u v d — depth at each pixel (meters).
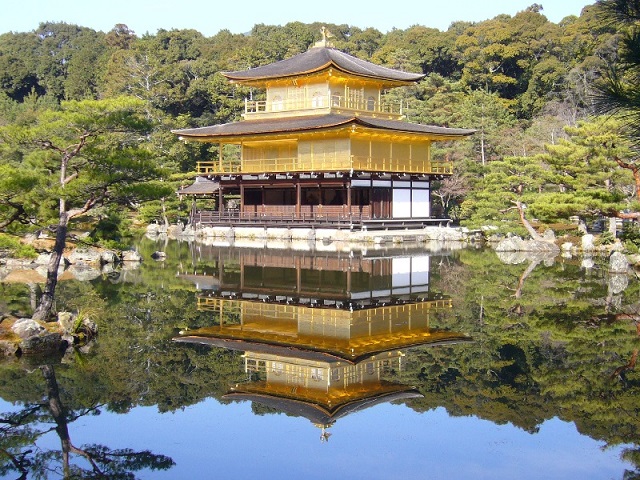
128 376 22.09
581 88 92.19
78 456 16.59
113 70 132.12
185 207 87.69
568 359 23.88
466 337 26.75
